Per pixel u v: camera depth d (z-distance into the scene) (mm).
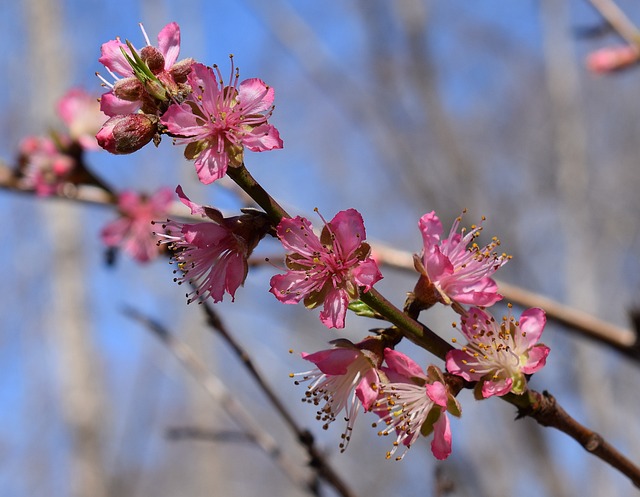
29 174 4777
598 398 9305
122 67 2465
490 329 2457
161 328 4035
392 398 2398
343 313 2363
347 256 2391
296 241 2385
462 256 2557
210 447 13258
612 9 5332
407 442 2424
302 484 3723
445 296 2463
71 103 4793
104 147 2328
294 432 3365
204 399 11883
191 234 2412
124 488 12258
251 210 2471
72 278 11992
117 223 4805
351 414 2447
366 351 2404
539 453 10008
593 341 4301
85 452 11297
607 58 5566
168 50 2443
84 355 11719
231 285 2430
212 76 2363
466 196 10930
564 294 13148
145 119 2338
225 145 2352
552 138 13492
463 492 9352
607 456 2498
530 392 2455
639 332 4176
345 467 13898
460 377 2438
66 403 11562
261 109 2375
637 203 13672
